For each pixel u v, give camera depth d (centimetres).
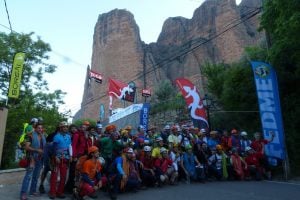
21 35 2202
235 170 1455
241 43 7725
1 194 963
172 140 1380
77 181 936
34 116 2019
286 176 1469
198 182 1370
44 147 959
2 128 1057
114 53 8969
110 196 1003
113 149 1097
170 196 1027
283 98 1811
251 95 2042
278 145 1489
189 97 1827
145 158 1238
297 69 1716
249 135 2023
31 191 955
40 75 2250
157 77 8406
